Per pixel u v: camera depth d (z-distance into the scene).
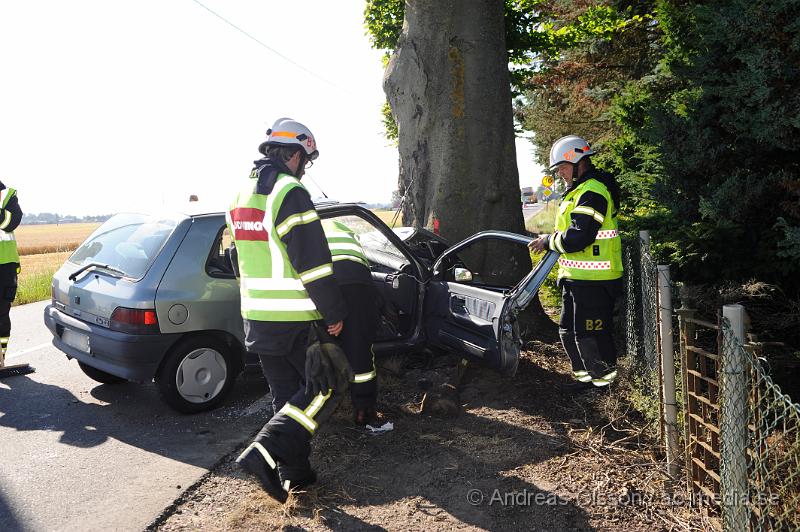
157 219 4.98
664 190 5.94
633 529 3.00
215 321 4.66
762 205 5.20
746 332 2.70
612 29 12.42
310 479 3.39
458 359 5.31
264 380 5.52
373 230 5.62
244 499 3.40
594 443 3.91
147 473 3.72
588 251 4.62
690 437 3.17
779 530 2.59
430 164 7.06
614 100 8.66
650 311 4.20
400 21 12.59
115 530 3.09
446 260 5.55
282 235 3.13
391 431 4.23
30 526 3.13
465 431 4.21
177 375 4.59
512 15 11.85
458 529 3.05
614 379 4.58
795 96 4.94
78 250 5.44
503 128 6.95
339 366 3.21
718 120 5.69
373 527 3.08
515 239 4.91
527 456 3.79
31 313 9.97
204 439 4.23
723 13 5.14
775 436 3.24
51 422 4.58
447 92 6.86
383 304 4.98
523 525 3.07
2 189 5.67
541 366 5.50
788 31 4.92
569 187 4.71
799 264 4.82
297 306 3.23
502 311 4.31
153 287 4.46
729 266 5.17
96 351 4.64
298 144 3.30
